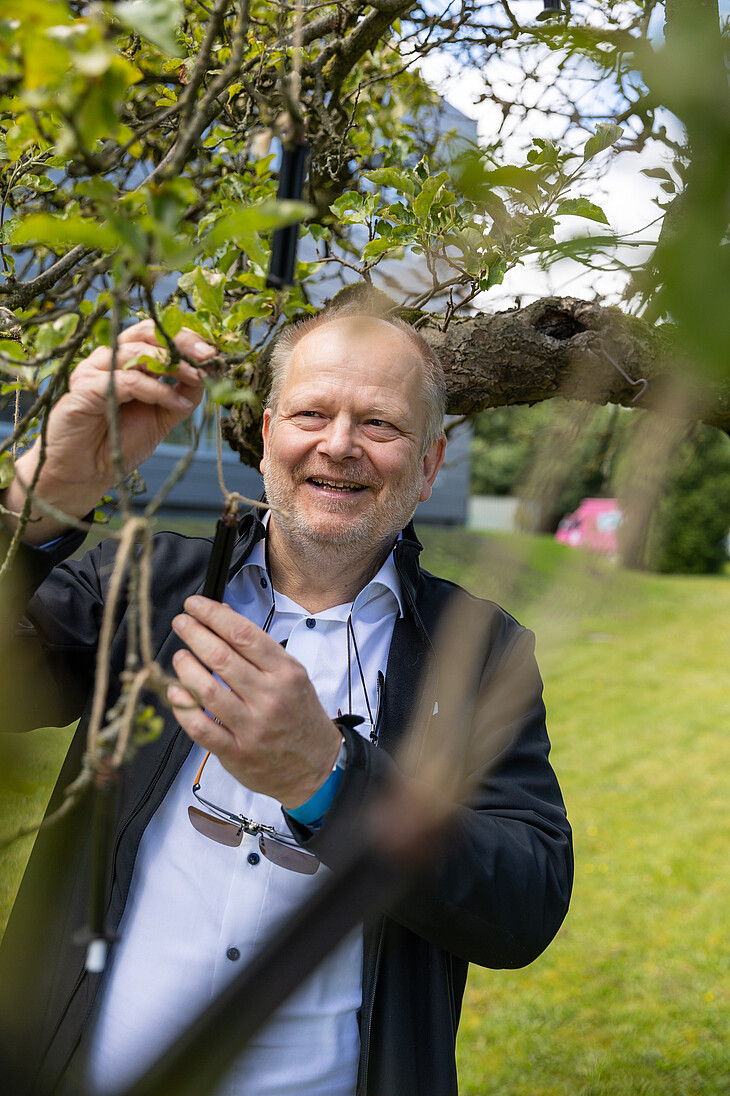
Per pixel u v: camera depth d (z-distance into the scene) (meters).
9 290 1.24
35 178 1.37
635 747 7.43
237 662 0.95
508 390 1.63
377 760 1.02
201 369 0.90
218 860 1.34
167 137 1.50
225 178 1.19
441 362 1.63
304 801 1.03
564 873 1.29
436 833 0.96
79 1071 1.28
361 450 1.44
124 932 1.34
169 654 1.42
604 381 0.97
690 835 5.72
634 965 4.23
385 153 1.94
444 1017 1.28
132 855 1.33
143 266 0.61
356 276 2.14
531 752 1.36
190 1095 0.69
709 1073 3.43
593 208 1.13
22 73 0.60
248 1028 0.69
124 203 0.70
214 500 8.23
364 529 1.46
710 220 0.22
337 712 1.44
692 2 0.25
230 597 1.56
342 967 1.29
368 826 0.82
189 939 1.31
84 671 1.45
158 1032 1.26
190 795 1.39
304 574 1.53
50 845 1.36
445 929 1.15
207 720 0.97
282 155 0.73
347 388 1.43
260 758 0.97
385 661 1.47
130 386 1.01
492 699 1.30
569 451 0.22
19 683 1.33
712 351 0.21
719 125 0.23
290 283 0.76
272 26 1.53
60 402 1.03
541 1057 3.56
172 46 0.55
